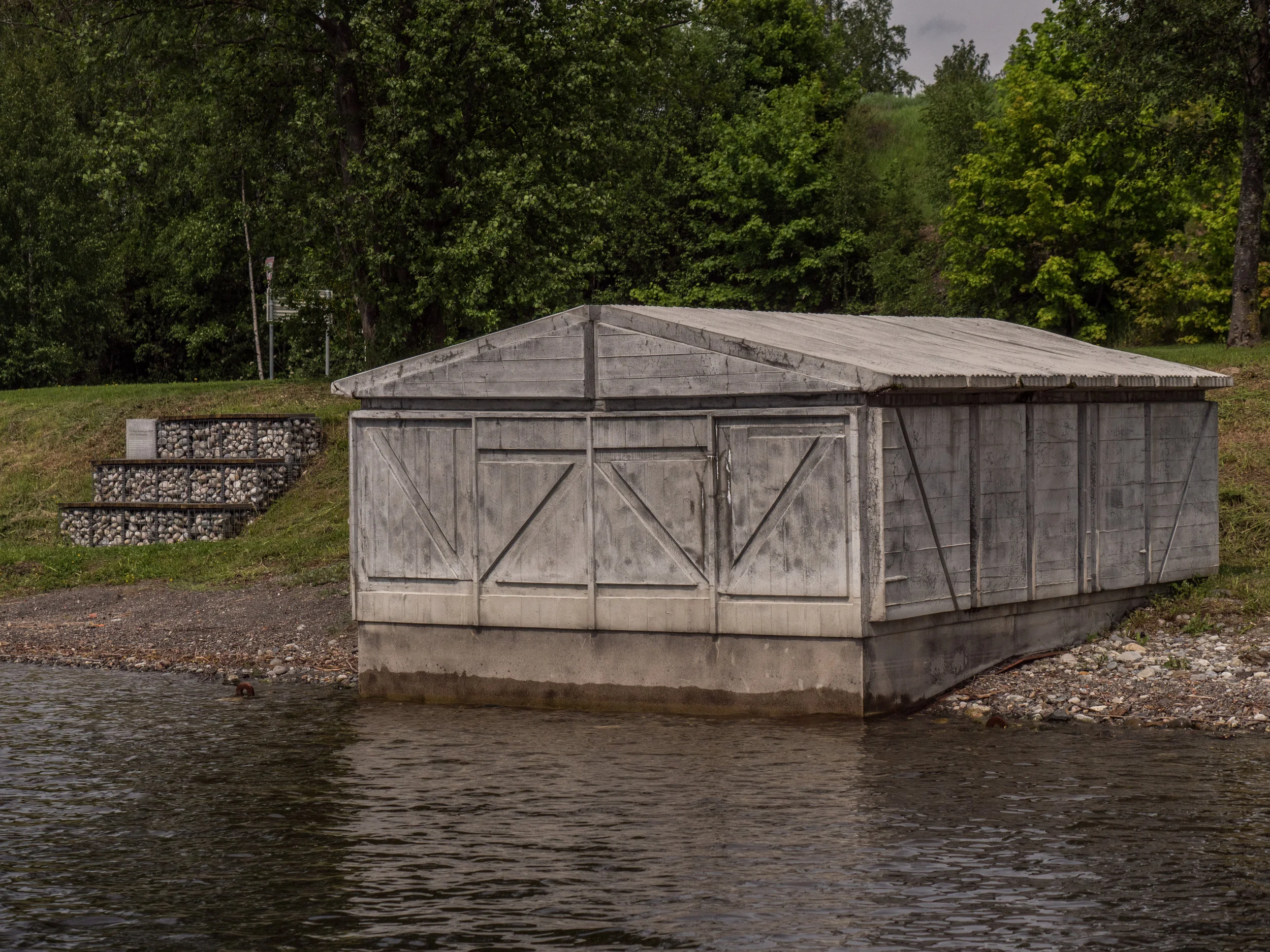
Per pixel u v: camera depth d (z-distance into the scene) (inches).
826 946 341.4
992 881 384.8
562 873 399.9
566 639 621.0
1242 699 585.3
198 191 1489.9
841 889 381.4
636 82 1439.5
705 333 582.2
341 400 1338.6
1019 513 632.4
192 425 1244.5
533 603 625.0
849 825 437.4
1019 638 644.1
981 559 609.0
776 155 2199.8
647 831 437.1
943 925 353.4
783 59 2438.5
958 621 608.7
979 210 1755.7
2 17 2279.8
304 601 911.0
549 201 1270.9
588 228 1375.5
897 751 522.6
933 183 2087.8
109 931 363.6
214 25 1343.5
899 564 565.9
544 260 1282.0
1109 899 368.5
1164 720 563.5
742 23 2421.3
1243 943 337.1
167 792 501.0
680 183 2256.4
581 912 369.1
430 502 647.1
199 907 380.5
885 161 2413.9
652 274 2285.9
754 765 510.0
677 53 1683.1
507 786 494.9
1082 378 647.8
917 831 429.7
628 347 600.7
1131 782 478.3
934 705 594.9
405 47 1248.2
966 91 2060.8
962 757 514.6
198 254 1612.9
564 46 1304.1
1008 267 1715.1
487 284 1228.5
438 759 538.0
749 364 573.3
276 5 1294.3
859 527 555.2
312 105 1286.9
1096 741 536.7
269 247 1453.0
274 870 410.3
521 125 1328.7
